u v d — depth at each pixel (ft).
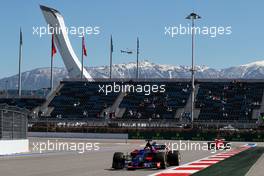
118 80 431.02
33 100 416.05
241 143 255.29
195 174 77.15
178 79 423.23
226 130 285.43
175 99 392.88
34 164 97.30
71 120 368.27
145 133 299.17
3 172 77.61
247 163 106.01
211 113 363.15
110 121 361.10
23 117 151.53
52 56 431.43
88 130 313.12
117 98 404.77
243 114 357.20
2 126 134.82
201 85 412.57
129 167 85.61
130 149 176.55
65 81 444.55
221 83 413.18
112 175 73.05
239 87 402.72
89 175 72.84
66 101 408.05
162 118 362.53
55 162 104.63
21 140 147.54
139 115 371.56
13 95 425.69
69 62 517.55
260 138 278.87
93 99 407.44
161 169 86.28
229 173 79.77
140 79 427.33
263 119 334.85
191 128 295.89
